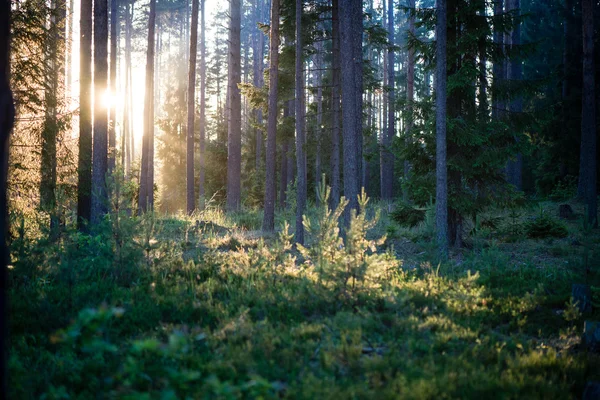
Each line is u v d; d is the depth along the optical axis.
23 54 11.94
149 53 25.45
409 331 6.41
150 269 9.29
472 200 14.90
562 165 27.50
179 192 36.00
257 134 37.50
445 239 12.11
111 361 5.17
